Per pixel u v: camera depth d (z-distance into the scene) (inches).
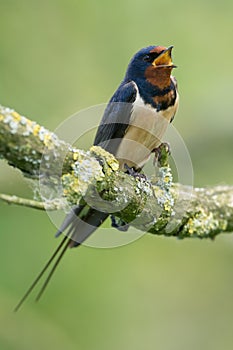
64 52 488.7
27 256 433.1
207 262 521.3
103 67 492.7
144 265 496.1
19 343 427.5
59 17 490.9
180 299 506.9
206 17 507.2
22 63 477.4
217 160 521.7
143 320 478.6
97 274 457.7
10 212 435.8
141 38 498.6
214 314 514.3
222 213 360.2
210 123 516.4
